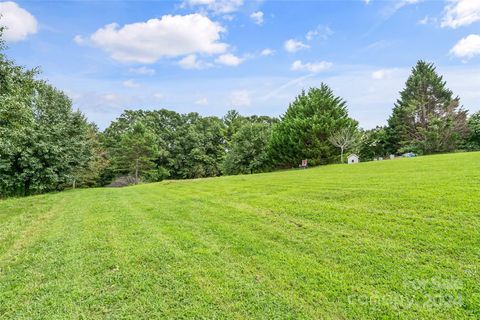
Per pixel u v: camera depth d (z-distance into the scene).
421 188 7.43
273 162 29.80
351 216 5.95
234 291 3.46
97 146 33.69
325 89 28.09
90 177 31.36
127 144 40.06
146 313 3.07
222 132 48.91
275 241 5.09
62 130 19.52
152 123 49.94
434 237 4.48
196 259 4.45
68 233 6.07
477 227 4.59
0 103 8.78
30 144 17.92
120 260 4.45
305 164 24.59
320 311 3.02
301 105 28.34
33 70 10.89
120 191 15.01
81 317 3.01
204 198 10.10
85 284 3.71
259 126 32.38
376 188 8.19
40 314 3.07
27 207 9.90
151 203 9.80
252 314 3.00
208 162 47.88
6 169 17.41
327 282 3.58
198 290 3.51
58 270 4.15
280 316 2.96
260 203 8.15
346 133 25.31
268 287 3.54
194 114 56.31
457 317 2.77
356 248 4.46
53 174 18.86
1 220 7.66
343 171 14.87
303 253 4.50
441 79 44.06
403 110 41.41
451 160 13.77
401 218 5.46
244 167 31.28
